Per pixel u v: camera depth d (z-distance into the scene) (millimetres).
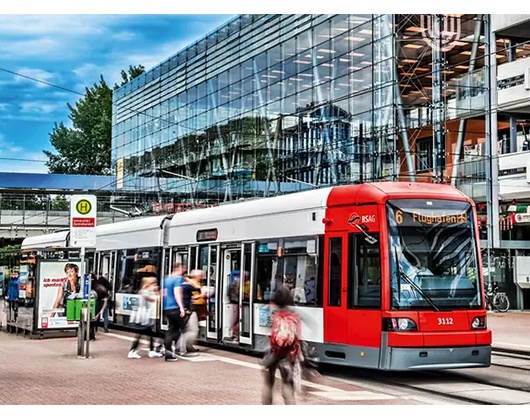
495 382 14203
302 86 43969
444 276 14133
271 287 16797
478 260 14570
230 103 51031
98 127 95312
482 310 14266
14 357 17422
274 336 9836
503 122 37812
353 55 40281
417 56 38500
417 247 14094
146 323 17938
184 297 17328
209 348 19672
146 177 63531
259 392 12125
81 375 14195
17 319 24969
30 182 63531
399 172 38188
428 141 40281
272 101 46625
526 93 34719
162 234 22797
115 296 25922
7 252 27406
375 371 15766
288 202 16562
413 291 13812
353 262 14461
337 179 40781
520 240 37219
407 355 13422
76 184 65250
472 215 14727
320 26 42594
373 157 38656
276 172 45844
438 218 14367
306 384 13258
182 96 57500
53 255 27188
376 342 13711
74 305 17844
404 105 38219
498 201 36531
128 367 15492
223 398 11469
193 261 20812
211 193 53062
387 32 38281
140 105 65375
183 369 15148
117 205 60250
